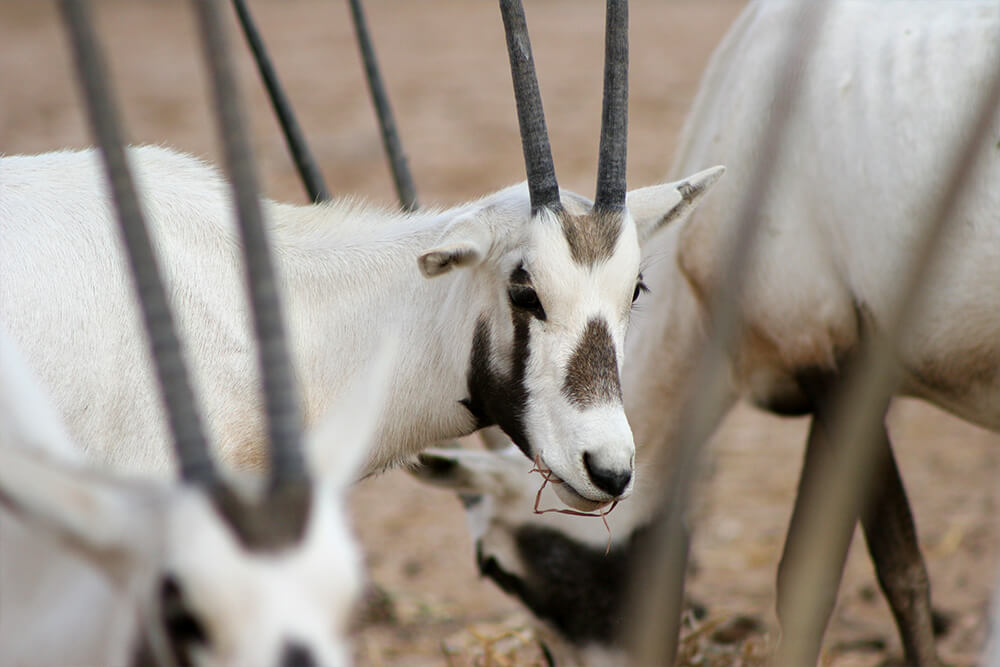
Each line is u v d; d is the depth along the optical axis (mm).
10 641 8523
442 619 21781
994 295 15570
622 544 15641
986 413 17047
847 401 16219
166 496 7324
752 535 25656
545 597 15867
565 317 13266
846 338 17172
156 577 7090
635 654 13086
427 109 64375
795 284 17125
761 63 17203
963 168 10188
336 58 80000
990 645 10164
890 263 16078
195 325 14078
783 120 12023
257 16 102312
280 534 7012
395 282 14906
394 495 28672
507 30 13477
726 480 28641
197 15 7621
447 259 13188
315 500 7207
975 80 15531
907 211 15805
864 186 16188
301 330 14766
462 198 47719
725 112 17578
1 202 13805
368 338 14859
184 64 78000
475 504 16500
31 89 69688
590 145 55094
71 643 8234
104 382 13625
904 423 31469
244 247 7680
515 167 52562
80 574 8453
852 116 16312
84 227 13898
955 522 25500
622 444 12898
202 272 14297
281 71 75188
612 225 13547
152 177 14641
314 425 14852
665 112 61906
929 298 15266
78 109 63594
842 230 16594
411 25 95812
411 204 17969
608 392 13125
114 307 13742
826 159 16578
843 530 15828
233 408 14164
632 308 15469
